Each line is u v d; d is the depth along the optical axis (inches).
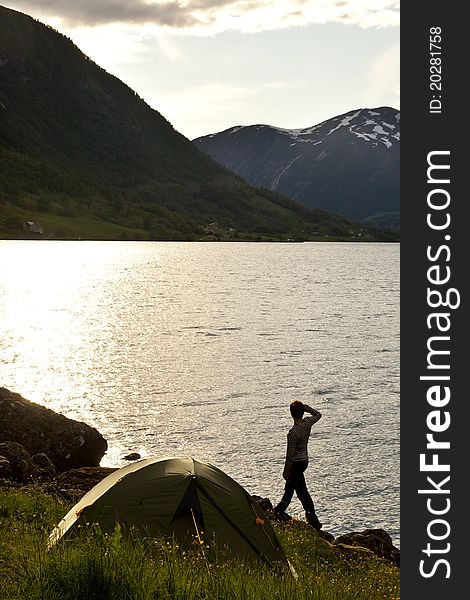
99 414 1432.1
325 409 1509.6
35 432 972.6
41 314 3275.1
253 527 477.7
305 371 1919.3
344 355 2177.7
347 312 3422.7
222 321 3056.1
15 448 833.5
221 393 1641.2
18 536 453.7
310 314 3334.2
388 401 1582.2
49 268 6609.3
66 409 1465.3
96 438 1014.4
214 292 4562.0
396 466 1148.5
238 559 448.5
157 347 2320.4
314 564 541.6
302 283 5423.2
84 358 2089.1
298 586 370.6
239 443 1250.6
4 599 309.7
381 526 925.2
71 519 474.9
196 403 1539.1
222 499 477.4
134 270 6594.5
